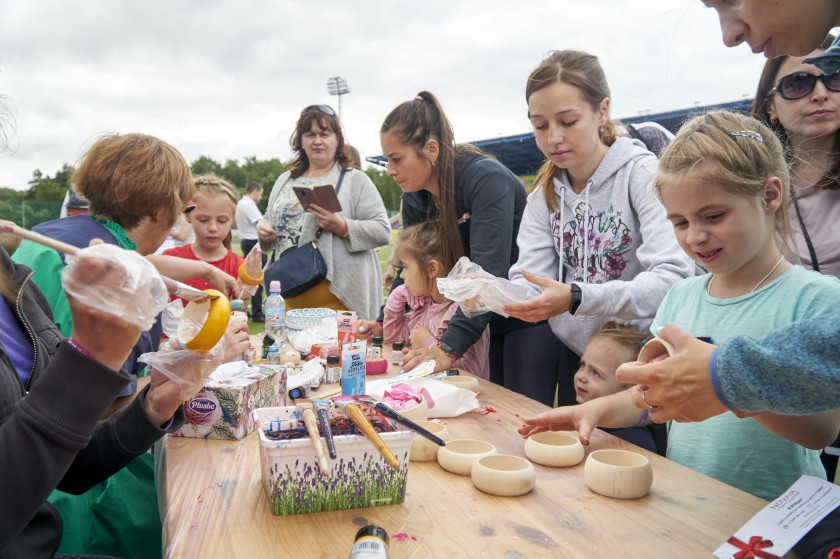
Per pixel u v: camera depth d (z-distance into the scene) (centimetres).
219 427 149
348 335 249
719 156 130
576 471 133
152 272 82
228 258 357
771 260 150
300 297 368
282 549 97
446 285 188
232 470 130
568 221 237
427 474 130
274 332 279
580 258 232
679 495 120
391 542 99
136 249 193
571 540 101
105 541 184
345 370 191
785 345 85
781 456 143
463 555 95
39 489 79
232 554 95
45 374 81
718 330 153
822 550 88
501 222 231
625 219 219
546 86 212
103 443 122
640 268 222
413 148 244
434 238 272
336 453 109
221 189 348
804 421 115
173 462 134
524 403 185
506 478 118
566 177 240
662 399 99
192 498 116
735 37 128
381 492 113
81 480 123
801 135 201
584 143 216
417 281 274
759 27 122
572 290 181
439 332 266
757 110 223
